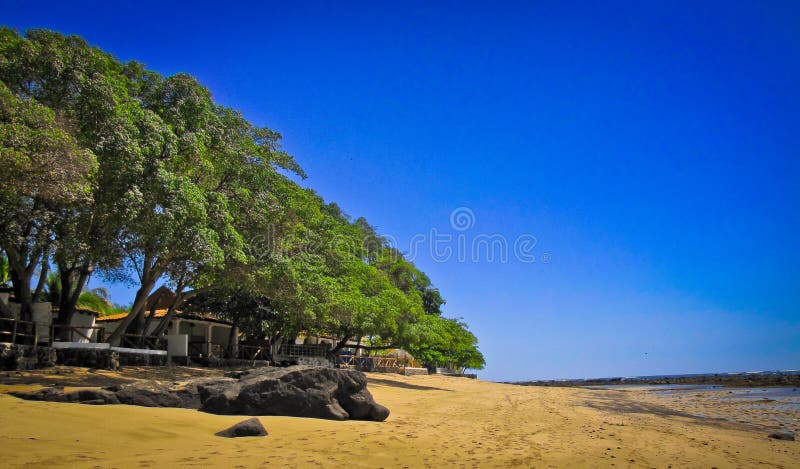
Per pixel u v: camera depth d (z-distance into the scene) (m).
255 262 24.47
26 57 17.70
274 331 36.53
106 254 19.94
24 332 20.16
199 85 22.78
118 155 17.52
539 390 41.22
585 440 13.20
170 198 18.52
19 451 7.66
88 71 18.53
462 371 78.06
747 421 22.03
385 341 46.09
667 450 12.37
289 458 8.81
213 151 23.33
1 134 13.71
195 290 29.33
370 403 14.60
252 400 13.25
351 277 33.75
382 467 8.77
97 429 9.66
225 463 8.13
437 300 66.94
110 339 23.95
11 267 23.56
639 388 67.56
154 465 7.65
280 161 27.30
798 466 11.47
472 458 9.96
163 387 13.66
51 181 15.08
